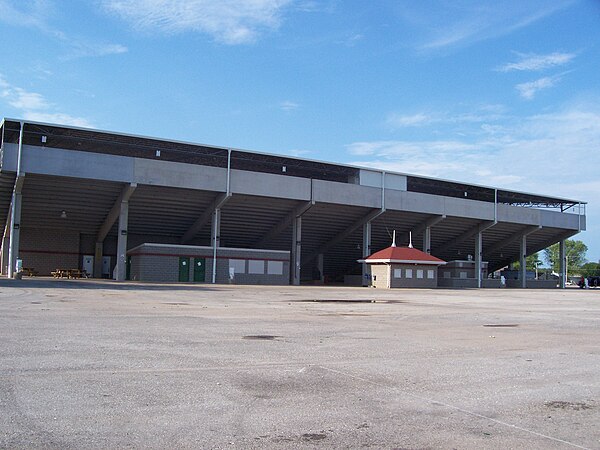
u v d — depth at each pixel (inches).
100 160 1695.4
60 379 306.0
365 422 243.3
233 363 365.7
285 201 2050.9
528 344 491.2
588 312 917.8
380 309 896.3
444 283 2534.5
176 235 2225.6
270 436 222.5
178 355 388.8
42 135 1690.5
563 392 305.9
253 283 2012.8
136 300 947.3
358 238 2436.0
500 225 2652.6
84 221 2037.4
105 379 309.1
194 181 1823.3
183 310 767.1
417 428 236.5
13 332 481.1
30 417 238.4
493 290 2123.5
